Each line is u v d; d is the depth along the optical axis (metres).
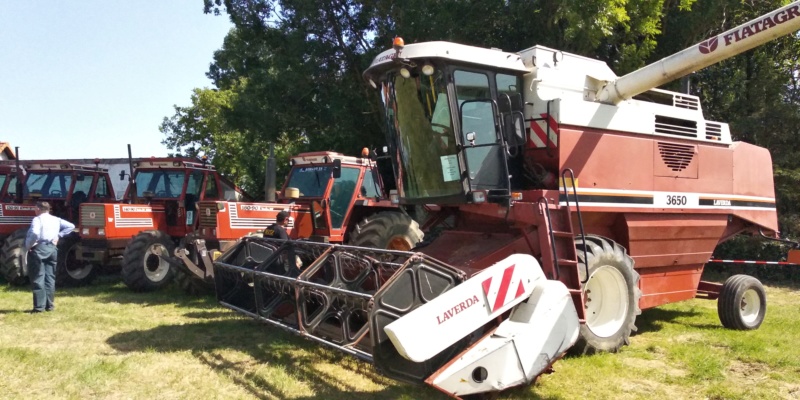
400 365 4.29
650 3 12.10
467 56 5.81
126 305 8.80
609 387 5.08
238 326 7.29
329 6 14.30
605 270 6.10
